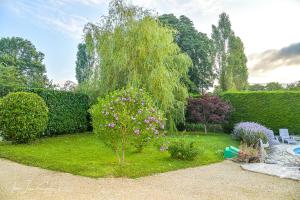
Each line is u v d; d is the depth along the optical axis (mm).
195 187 6410
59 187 6180
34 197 5516
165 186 6422
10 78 24719
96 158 9133
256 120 18750
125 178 6977
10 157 8938
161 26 15414
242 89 34562
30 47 41500
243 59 35281
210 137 16172
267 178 7410
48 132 14383
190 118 18062
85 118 16953
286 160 10344
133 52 14469
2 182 6508
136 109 8461
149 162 8672
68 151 10352
